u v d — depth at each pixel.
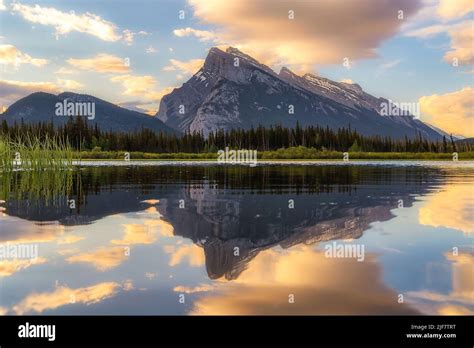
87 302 4.76
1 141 22.17
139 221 9.70
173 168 36.88
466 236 8.15
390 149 122.31
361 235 8.23
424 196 14.61
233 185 18.95
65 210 11.20
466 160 76.94
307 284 5.36
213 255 6.70
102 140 102.75
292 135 130.12
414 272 5.84
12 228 8.80
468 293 5.08
